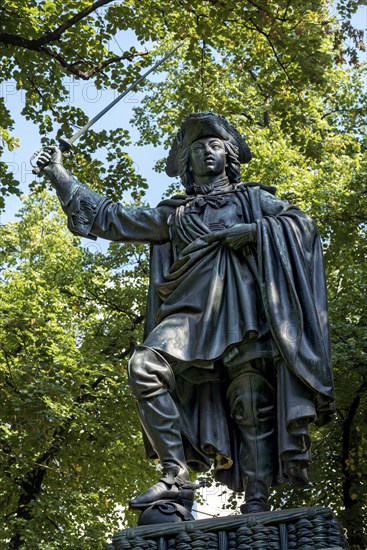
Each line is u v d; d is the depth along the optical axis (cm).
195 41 1257
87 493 1698
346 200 1634
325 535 390
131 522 1736
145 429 468
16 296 1714
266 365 471
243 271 489
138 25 1254
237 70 1334
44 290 1728
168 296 499
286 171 1738
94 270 1897
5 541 1578
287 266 476
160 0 1227
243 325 473
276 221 494
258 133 1789
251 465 468
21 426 1598
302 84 1248
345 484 1459
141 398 466
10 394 1628
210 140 541
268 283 471
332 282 1656
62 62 1195
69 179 539
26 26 1217
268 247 482
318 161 1329
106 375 1741
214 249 498
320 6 1316
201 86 1318
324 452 1505
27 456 1631
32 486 1677
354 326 1460
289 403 449
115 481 1736
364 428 1489
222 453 473
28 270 1819
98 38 1247
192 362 474
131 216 528
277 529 396
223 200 522
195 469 488
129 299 1897
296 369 449
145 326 506
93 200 533
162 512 434
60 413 1594
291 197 1691
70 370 1675
